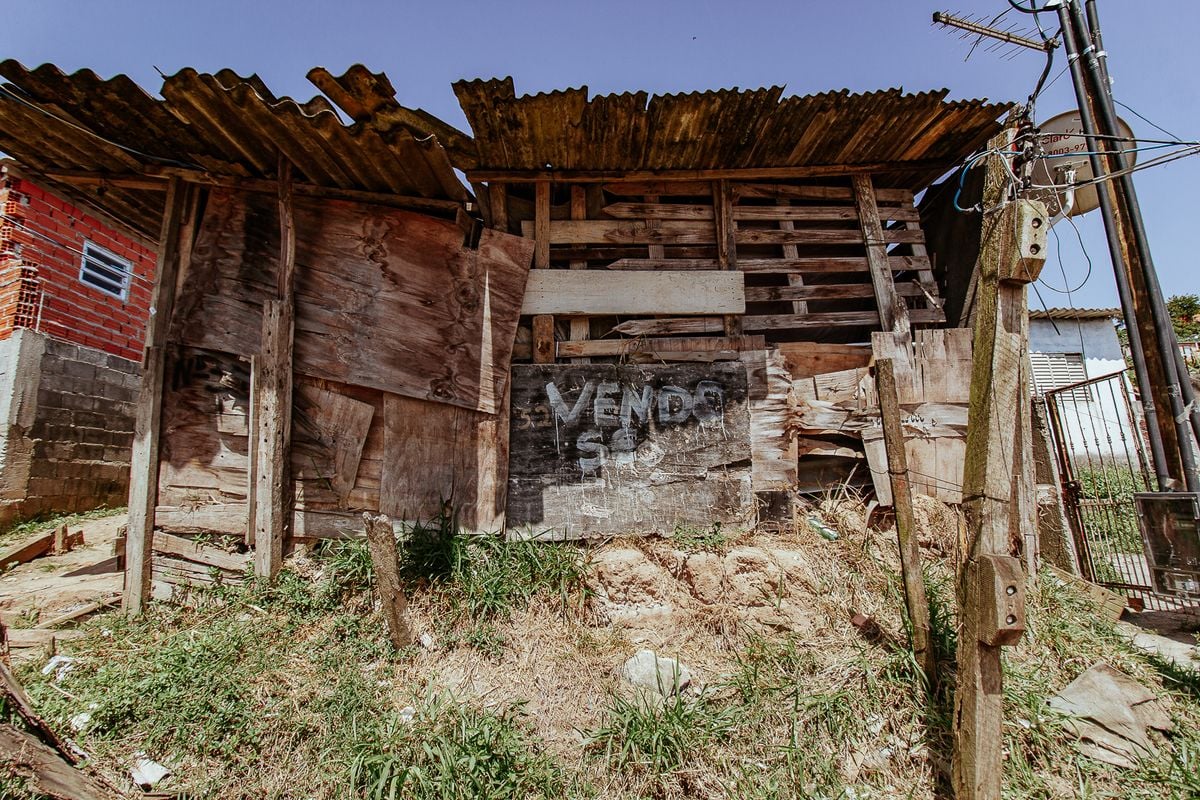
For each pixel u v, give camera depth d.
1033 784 2.77
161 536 4.22
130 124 3.90
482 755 2.83
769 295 5.09
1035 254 2.44
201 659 3.32
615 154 4.70
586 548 4.37
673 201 5.34
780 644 3.59
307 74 3.81
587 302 4.79
